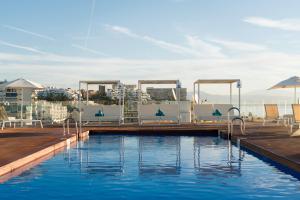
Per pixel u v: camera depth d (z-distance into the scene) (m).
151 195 6.28
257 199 6.03
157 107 20.47
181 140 14.76
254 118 24.31
